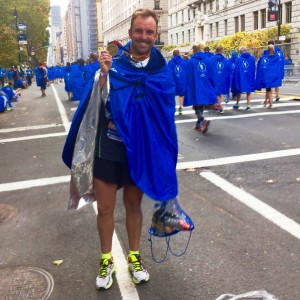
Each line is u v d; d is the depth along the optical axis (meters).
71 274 3.58
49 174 6.82
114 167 3.10
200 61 9.96
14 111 16.53
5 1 34.06
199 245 4.00
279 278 3.38
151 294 3.23
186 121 11.59
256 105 14.45
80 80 18.50
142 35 2.92
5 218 4.97
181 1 68.81
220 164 6.94
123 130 2.92
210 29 57.84
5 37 26.23
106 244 3.34
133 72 2.99
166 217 3.09
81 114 3.10
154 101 3.00
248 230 4.30
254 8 44.97
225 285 3.31
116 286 3.35
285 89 20.64
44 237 4.37
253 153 7.59
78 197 3.22
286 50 27.00
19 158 8.10
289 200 5.12
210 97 9.96
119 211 4.95
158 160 2.99
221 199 5.26
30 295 3.28
